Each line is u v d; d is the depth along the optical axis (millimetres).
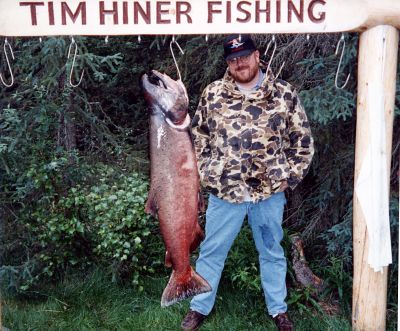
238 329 3445
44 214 3844
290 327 3322
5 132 3963
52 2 2609
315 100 3596
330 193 3963
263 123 3016
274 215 3148
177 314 3619
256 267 3854
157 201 2840
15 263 4047
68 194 3947
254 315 3576
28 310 3711
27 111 4020
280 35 4102
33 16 2619
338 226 3791
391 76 2666
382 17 2572
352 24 2605
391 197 3773
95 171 4160
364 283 2830
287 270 3850
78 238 3984
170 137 2750
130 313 3695
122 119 5191
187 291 2951
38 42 3980
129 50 4961
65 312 3717
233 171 3061
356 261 2848
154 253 4133
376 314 2844
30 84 4004
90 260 4070
